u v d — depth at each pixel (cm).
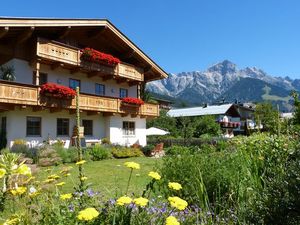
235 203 390
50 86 1886
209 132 4253
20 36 1844
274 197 290
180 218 310
